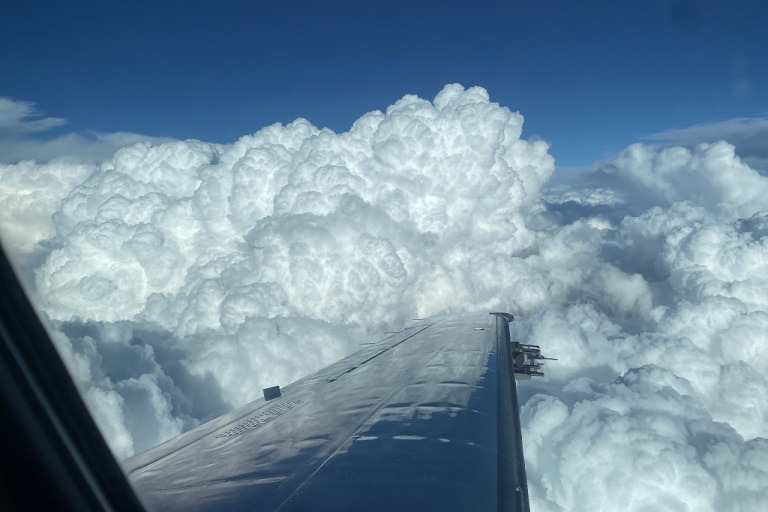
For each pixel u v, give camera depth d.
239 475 5.76
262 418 8.28
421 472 5.30
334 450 6.20
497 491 4.93
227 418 8.76
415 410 7.59
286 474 5.59
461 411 7.39
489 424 6.87
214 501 5.06
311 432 7.10
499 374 9.76
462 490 4.87
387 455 5.85
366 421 7.27
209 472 6.02
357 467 5.55
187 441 7.70
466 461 5.57
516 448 6.35
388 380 9.77
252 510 4.75
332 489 5.03
